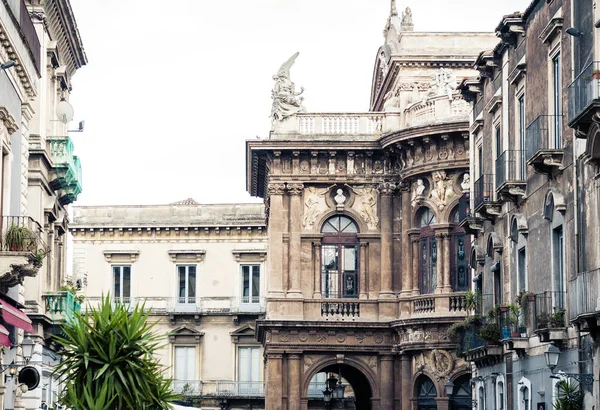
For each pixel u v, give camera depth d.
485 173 49.00
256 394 85.19
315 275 64.69
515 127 43.69
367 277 64.88
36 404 50.47
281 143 64.56
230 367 85.75
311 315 64.25
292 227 64.75
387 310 64.38
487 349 44.81
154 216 87.62
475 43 69.06
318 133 65.44
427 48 68.88
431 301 62.12
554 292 37.66
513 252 43.75
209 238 87.44
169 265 87.31
